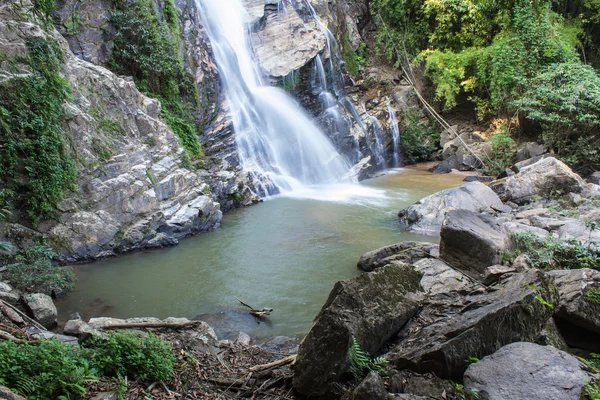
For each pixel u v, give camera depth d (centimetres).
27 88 955
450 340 458
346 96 2400
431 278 752
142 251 1127
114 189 1102
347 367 458
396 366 472
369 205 1616
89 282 927
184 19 1628
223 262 1060
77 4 1298
